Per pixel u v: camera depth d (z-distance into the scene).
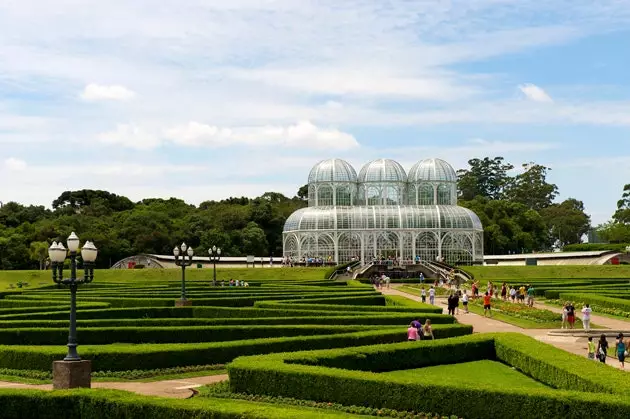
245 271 116.50
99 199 199.75
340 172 145.12
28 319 51.78
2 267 146.12
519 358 35.78
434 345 37.81
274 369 29.92
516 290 86.19
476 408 26.17
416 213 135.62
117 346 37.94
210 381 34.22
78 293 75.12
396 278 123.75
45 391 25.81
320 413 22.03
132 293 75.00
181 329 44.47
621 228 179.38
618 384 26.50
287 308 56.97
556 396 24.69
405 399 27.41
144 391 31.73
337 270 118.94
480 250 139.75
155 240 161.38
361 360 34.78
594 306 70.50
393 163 147.88
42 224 165.00
